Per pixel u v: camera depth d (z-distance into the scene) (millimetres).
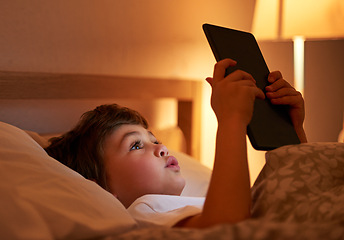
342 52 3053
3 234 521
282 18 1863
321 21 1841
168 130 1719
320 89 2840
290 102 801
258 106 757
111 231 611
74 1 1383
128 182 991
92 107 1495
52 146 1079
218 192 607
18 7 1221
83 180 738
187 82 1789
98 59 1485
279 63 2461
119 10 1551
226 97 664
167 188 998
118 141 1023
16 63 1223
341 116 3074
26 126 1271
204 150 2037
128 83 1477
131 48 1619
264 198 646
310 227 456
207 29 769
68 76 1255
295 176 655
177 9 1824
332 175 671
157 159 1006
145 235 518
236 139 637
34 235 523
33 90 1157
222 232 449
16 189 589
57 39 1338
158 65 1752
